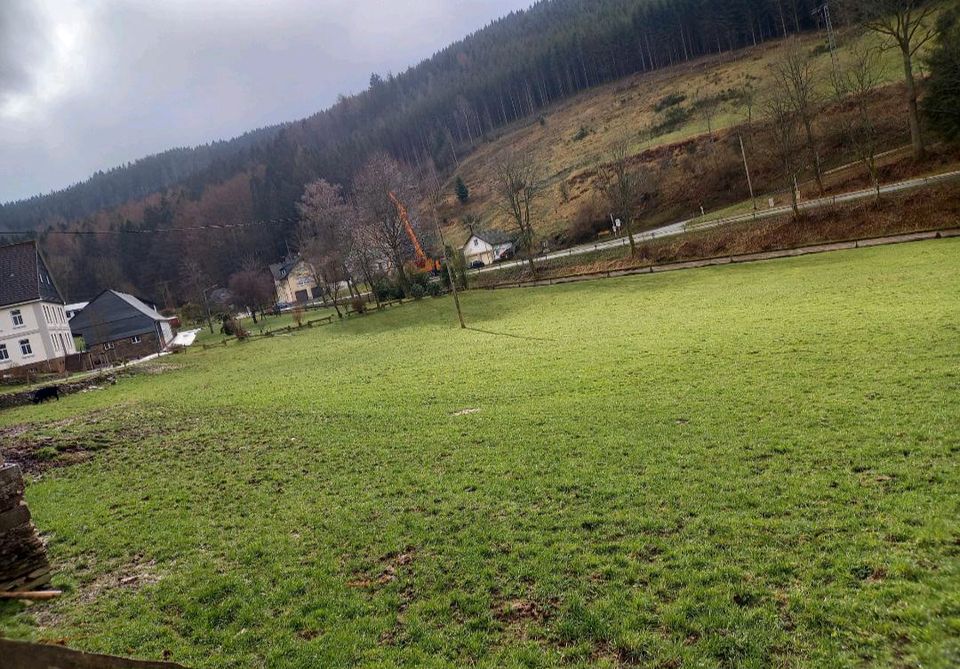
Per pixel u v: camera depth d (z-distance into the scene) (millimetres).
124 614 9336
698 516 10273
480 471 14172
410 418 20719
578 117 163000
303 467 16250
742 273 50531
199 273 122625
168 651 8188
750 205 73938
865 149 66938
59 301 73250
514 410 20062
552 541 10086
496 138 190250
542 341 35938
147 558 11422
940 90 57625
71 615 9461
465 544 10367
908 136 67875
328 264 86500
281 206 139625
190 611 9188
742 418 15633
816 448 12703
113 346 76250
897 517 9273
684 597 8031
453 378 27859
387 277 85062
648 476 12391
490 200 144750
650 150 105625
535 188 124188
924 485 10250
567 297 56688
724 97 117500
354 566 10086
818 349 22500
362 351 43031
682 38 165000
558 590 8594
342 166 150500
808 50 108812
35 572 10586
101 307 78562
